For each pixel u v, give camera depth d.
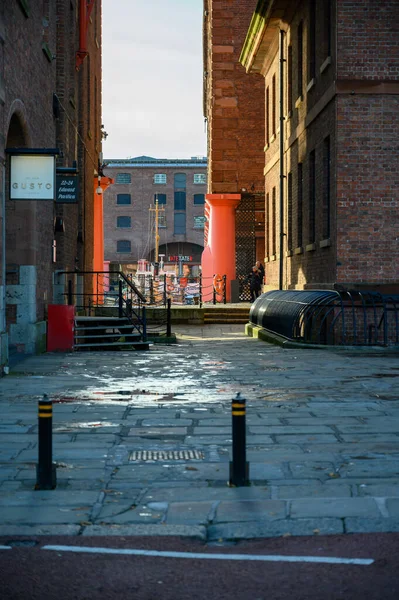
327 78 22.67
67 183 21.03
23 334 19.70
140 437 9.94
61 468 8.43
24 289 19.59
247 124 42.81
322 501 6.97
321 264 23.72
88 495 7.40
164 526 6.52
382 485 7.59
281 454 8.94
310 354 19.88
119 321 23.41
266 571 5.54
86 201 32.75
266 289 35.66
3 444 9.51
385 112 21.41
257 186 42.91
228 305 35.97
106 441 9.70
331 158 22.20
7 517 6.77
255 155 42.88
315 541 6.15
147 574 5.52
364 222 21.44
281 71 30.23
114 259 112.69
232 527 6.43
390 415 11.24
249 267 43.47
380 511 6.72
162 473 8.21
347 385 14.27
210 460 8.76
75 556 5.89
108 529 6.48
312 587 5.24
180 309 33.09
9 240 19.44
